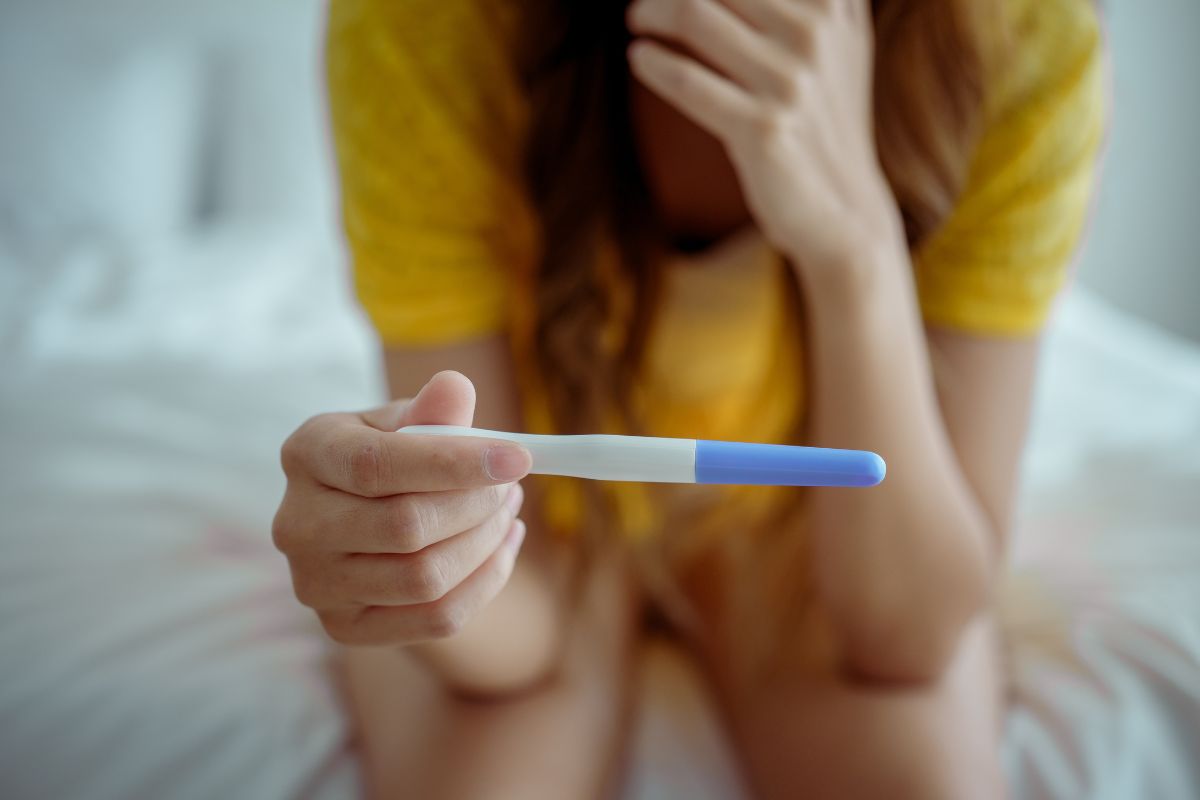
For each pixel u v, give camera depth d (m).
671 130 0.60
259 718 0.61
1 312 1.29
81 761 0.58
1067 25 0.60
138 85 1.85
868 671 0.61
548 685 0.60
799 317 0.62
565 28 0.58
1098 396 1.08
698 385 0.69
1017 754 0.59
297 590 0.43
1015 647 0.69
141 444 0.94
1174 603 0.69
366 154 0.60
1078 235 0.63
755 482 0.35
